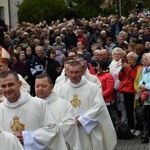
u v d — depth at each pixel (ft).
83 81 27.91
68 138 24.03
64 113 24.09
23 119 20.43
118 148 34.32
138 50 40.04
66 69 28.76
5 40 53.98
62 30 68.44
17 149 19.01
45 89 23.85
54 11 115.96
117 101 39.11
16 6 125.90
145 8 143.23
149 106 34.04
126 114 38.68
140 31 64.69
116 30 78.54
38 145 20.12
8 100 20.62
